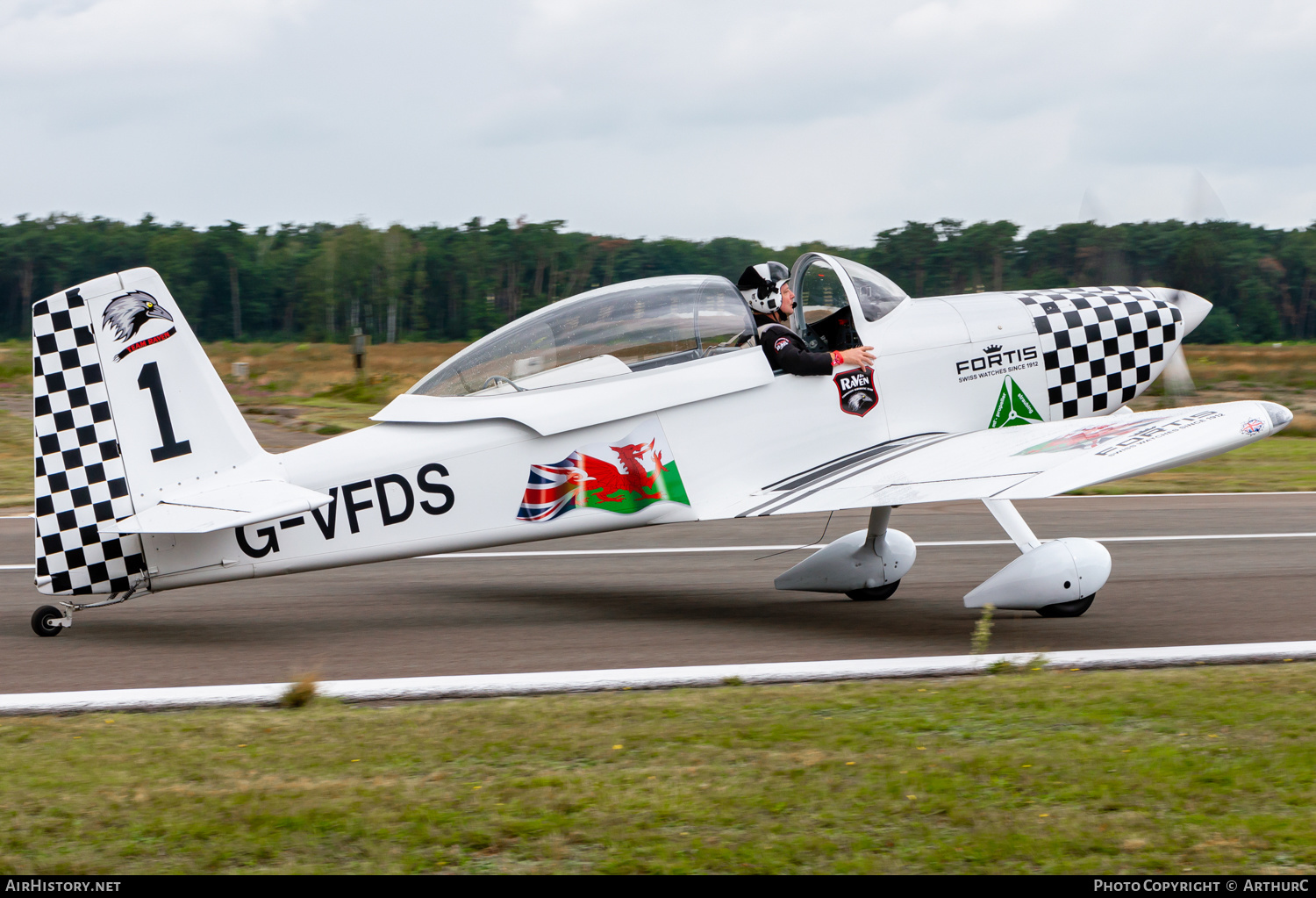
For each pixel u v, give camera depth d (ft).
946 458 36.83
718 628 38.09
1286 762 21.80
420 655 33.78
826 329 42.52
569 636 36.58
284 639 36.32
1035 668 30.66
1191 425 34.12
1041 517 67.51
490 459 36.47
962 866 17.67
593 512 37.24
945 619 39.65
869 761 22.27
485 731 24.66
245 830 19.12
